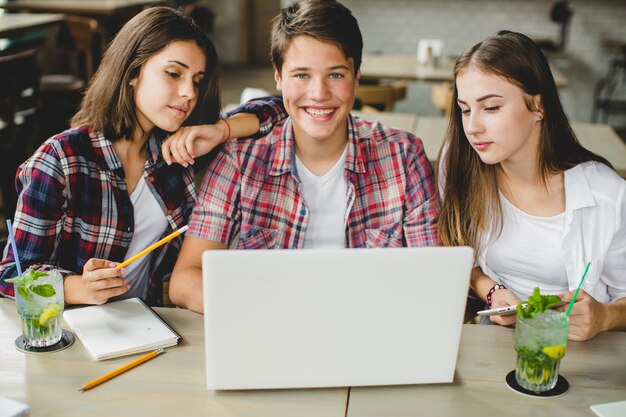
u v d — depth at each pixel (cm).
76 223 162
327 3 154
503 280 176
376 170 174
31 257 154
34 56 343
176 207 173
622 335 140
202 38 165
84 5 551
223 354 115
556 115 158
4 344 132
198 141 163
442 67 490
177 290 154
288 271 111
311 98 156
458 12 690
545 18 679
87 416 110
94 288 140
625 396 119
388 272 112
